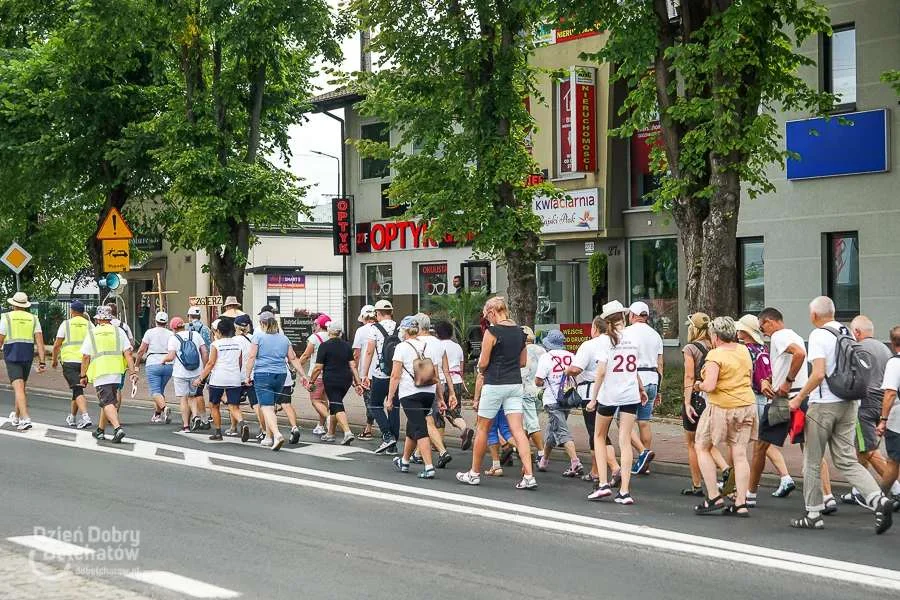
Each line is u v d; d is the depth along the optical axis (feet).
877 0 99.45
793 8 79.51
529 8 90.68
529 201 107.34
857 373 48.60
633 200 128.47
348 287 165.17
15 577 38.47
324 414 84.43
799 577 40.09
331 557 43.09
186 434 86.02
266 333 77.92
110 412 80.02
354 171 163.53
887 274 99.81
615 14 83.05
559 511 53.72
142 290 214.69
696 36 77.41
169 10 128.77
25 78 148.25
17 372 87.66
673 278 124.88
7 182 156.87
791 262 106.83
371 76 109.40
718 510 52.90
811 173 104.47
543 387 66.49
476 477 62.13
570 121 126.31
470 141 104.99
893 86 80.64
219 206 128.26
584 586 38.55
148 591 36.96
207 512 52.90
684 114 77.77
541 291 136.26
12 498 56.29
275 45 130.52
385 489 60.29
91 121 150.20
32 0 149.89
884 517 47.78
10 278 202.49
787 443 74.74
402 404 65.16
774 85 80.64
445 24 103.65
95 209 166.50
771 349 54.70
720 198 79.71
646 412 65.87
